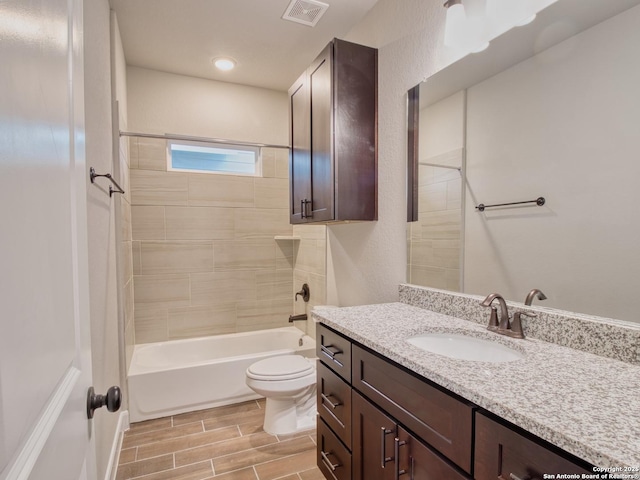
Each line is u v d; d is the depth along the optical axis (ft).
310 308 9.75
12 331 1.25
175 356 9.27
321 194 6.32
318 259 9.20
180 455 6.27
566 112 3.52
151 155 9.25
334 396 4.77
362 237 7.00
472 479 2.57
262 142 10.52
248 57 8.65
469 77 4.64
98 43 5.23
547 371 2.87
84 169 2.44
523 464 2.21
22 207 1.36
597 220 3.27
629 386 2.57
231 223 10.16
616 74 3.12
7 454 1.17
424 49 5.39
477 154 4.56
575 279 3.46
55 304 1.74
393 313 5.10
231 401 8.24
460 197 4.83
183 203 9.60
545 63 3.72
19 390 1.28
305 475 5.73
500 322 4.06
